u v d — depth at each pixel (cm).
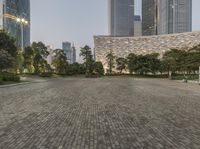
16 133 698
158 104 1330
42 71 8788
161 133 702
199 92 2186
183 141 623
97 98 1616
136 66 9825
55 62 9506
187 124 826
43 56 8750
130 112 1059
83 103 1355
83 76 9306
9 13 8550
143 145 586
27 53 8006
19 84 3469
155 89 2539
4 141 618
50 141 617
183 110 1127
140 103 1364
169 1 17225
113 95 1831
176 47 13038
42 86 3038
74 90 2339
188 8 17338
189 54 7088
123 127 775
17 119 902
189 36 12962
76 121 866
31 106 1237
